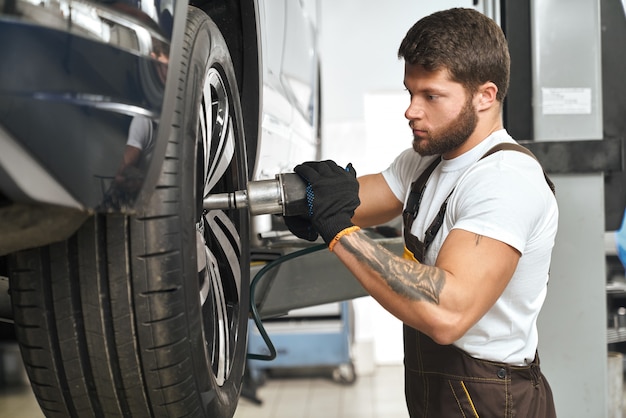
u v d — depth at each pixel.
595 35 2.69
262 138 2.04
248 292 1.79
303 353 5.39
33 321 1.21
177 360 1.22
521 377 1.69
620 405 3.43
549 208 1.61
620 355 3.50
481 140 1.65
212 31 1.41
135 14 1.08
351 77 5.75
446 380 1.68
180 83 1.20
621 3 3.00
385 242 2.29
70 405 1.27
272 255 2.33
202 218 1.50
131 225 1.16
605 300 2.78
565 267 2.77
